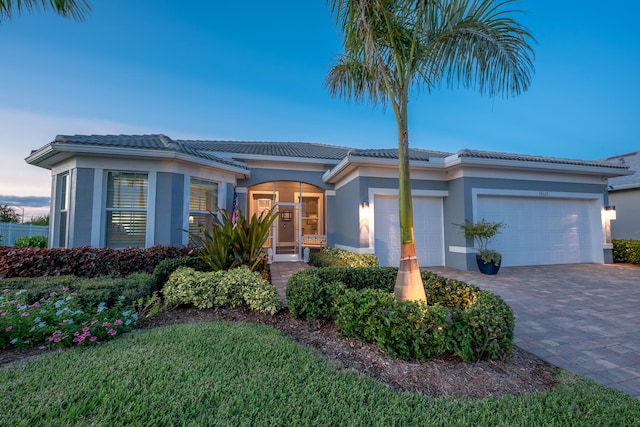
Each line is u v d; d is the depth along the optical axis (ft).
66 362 8.95
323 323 13.37
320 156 39.27
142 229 25.96
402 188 12.44
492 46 11.89
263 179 37.47
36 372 8.29
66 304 11.98
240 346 10.39
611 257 35.22
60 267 19.72
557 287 23.04
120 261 20.83
